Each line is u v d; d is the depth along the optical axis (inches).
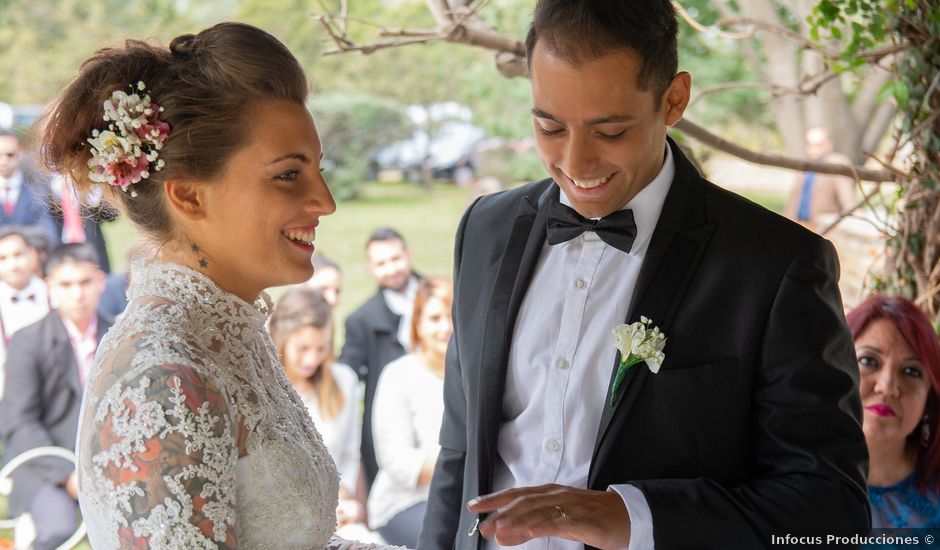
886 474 103.5
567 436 74.5
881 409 101.5
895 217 121.5
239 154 65.3
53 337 182.9
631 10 66.2
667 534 65.9
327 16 103.7
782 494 67.9
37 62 456.4
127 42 68.3
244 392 65.6
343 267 454.9
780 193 475.8
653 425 71.4
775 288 70.2
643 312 72.4
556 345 75.7
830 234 210.1
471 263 82.4
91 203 70.9
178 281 67.0
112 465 59.1
